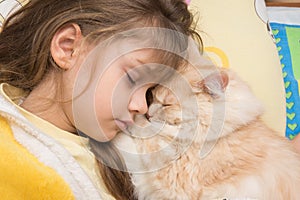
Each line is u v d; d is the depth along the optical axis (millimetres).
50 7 789
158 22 772
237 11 1062
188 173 823
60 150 763
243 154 839
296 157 867
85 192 774
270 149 852
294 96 1025
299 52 1101
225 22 1047
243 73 999
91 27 757
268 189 810
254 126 875
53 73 779
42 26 778
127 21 759
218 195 810
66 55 759
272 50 1037
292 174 832
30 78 797
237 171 825
